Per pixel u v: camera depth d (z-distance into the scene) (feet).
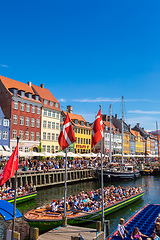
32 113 171.32
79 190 120.26
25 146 163.22
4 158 142.31
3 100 157.99
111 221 69.77
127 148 322.96
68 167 150.41
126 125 345.92
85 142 231.30
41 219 56.65
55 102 197.16
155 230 43.70
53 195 104.99
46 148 183.32
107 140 264.31
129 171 164.55
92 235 44.29
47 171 127.24
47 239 42.11
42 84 202.18
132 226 57.31
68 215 61.21
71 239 40.50
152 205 78.64
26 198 89.10
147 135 410.31
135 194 94.17
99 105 54.95
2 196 80.69
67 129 56.70
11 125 153.28
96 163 172.24
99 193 83.25
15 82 173.88
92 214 65.05
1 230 59.57
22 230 60.18
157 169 207.72
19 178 108.27
